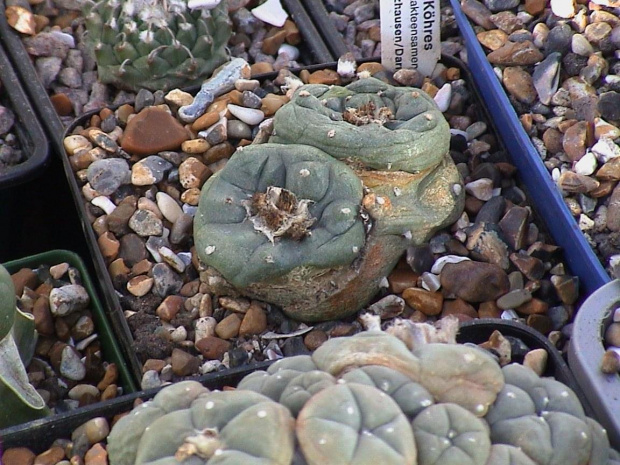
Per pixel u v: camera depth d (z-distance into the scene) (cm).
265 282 24
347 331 25
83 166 28
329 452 16
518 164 28
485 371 18
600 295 22
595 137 27
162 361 25
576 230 25
